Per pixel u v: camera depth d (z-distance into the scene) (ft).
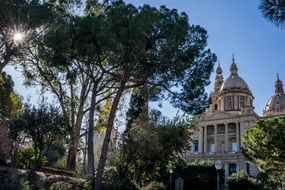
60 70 82.53
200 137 300.61
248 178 160.35
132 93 111.24
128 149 100.83
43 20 94.84
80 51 73.56
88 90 107.65
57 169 94.94
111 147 104.37
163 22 79.36
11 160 101.24
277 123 117.29
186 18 84.07
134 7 83.51
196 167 155.33
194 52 82.64
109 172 93.91
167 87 86.99
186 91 86.12
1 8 93.71
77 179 76.28
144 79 84.99
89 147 84.43
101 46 72.02
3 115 114.73
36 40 96.32
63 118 79.61
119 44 75.10
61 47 74.64
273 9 26.94
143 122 104.53
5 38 98.37
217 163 89.04
